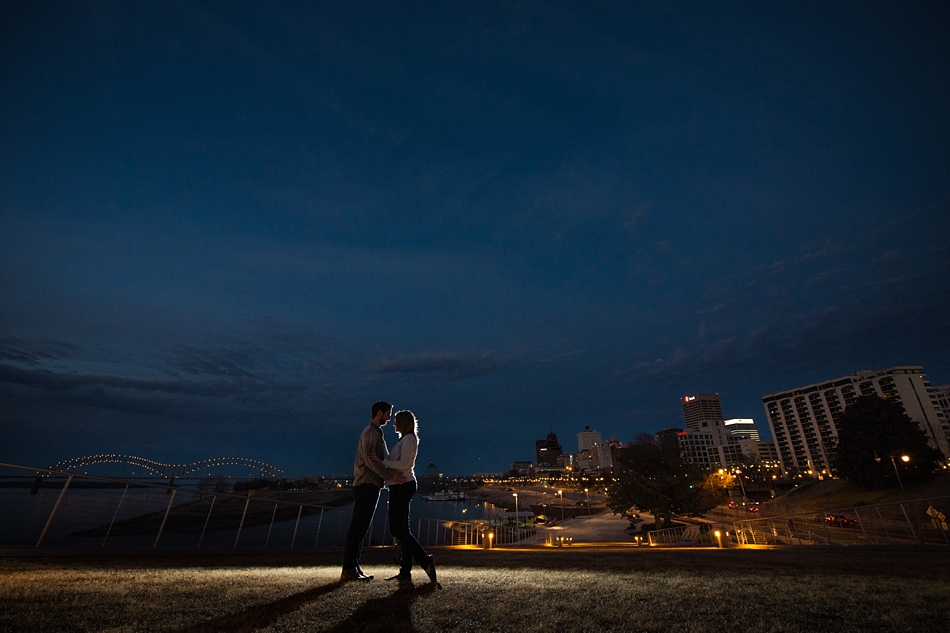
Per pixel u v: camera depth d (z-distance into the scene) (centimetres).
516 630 343
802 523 5091
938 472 5500
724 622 364
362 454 587
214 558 1034
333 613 381
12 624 319
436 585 515
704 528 4834
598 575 655
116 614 357
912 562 922
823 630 346
